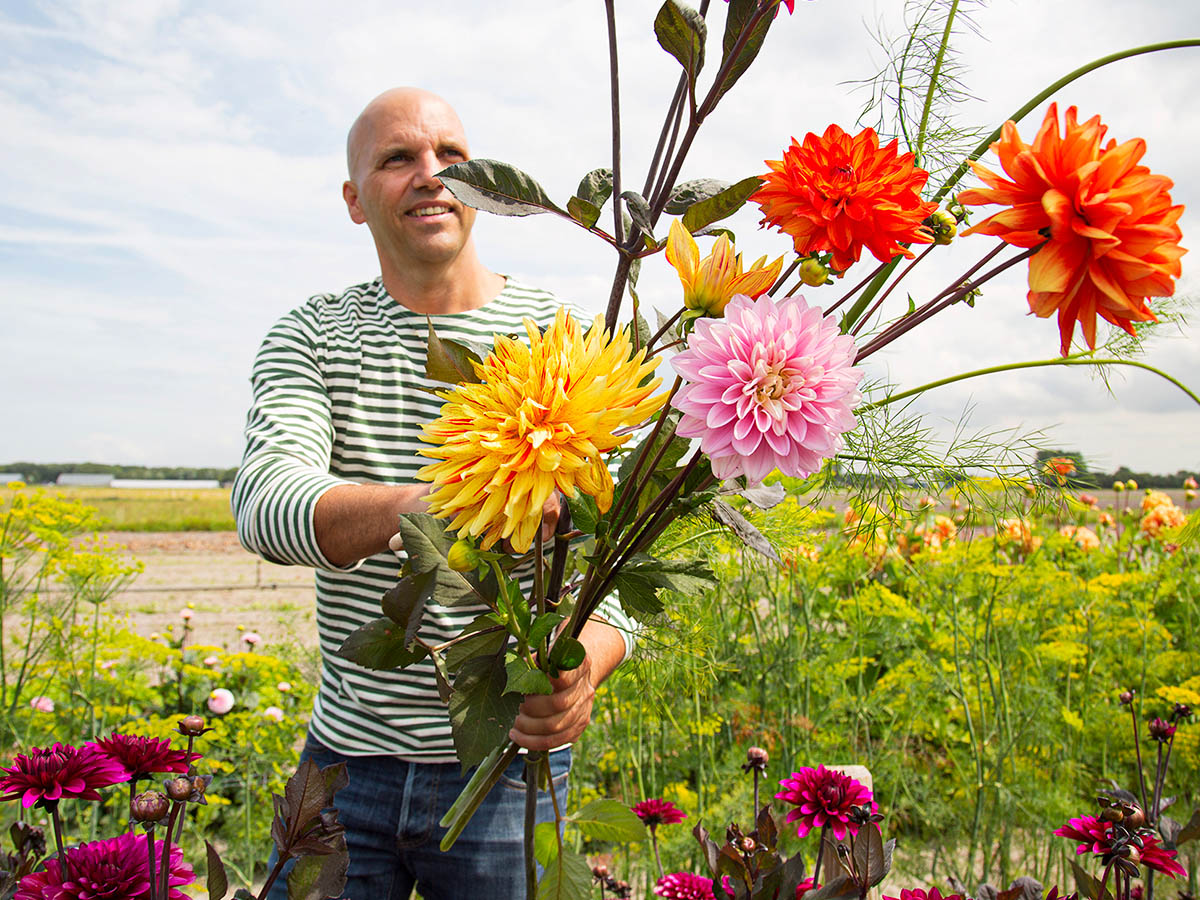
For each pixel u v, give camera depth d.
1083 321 0.67
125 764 0.92
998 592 3.69
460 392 0.71
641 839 0.87
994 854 2.99
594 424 0.66
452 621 1.71
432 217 1.80
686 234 0.78
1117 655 4.13
